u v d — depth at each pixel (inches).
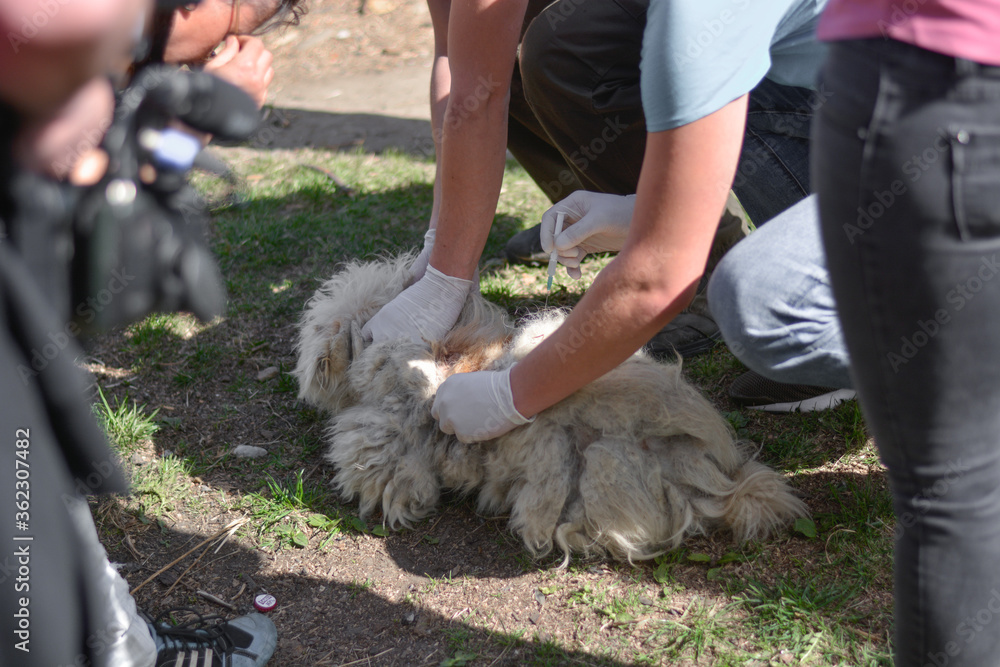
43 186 38.5
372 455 86.4
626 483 77.2
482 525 86.0
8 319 37.4
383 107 228.5
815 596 71.4
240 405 104.8
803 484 85.9
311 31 292.5
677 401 80.6
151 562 80.7
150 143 41.4
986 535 46.4
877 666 64.3
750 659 66.7
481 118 81.3
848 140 43.9
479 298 99.1
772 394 96.3
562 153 110.7
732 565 77.1
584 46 96.7
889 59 41.7
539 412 79.6
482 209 88.0
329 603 76.1
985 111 40.0
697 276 64.6
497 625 72.7
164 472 91.9
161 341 116.1
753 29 58.7
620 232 89.1
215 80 43.3
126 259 41.5
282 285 130.3
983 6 39.4
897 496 49.3
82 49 34.0
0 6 31.8
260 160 184.7
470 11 75.5
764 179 95.1
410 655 70.2
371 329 94.3
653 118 59.4
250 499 88.5
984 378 44.6
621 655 68.6
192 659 63.7
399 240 141.8
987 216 41.2
